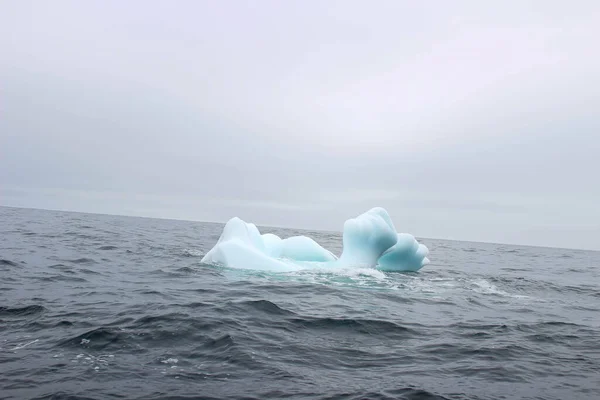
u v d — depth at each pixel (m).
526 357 7.04
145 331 7.10
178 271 14.03
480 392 5.45
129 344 6.50
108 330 7.03
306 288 12.17
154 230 39.06
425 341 7.66
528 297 13.71
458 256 33.97
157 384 5.15
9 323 7.43
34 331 7.02
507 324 9.34
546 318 10.41
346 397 5.05
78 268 13.79
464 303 11.69
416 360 6.59
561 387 5.79
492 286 15.52
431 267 21.95
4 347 6.24
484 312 10.66
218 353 6.27
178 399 4.78
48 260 15.02
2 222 32.12
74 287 10.78
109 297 9.76
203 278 12.96
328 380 5.55
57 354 6.02
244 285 12.08
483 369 6.32
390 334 7.97
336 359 6.42
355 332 7.95
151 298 9.78
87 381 5.16
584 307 12.64
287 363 6.06
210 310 8.68
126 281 12.02
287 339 7.20
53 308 8.48
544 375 6.22
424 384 5.59
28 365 5.60
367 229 16.59
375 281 14.20
